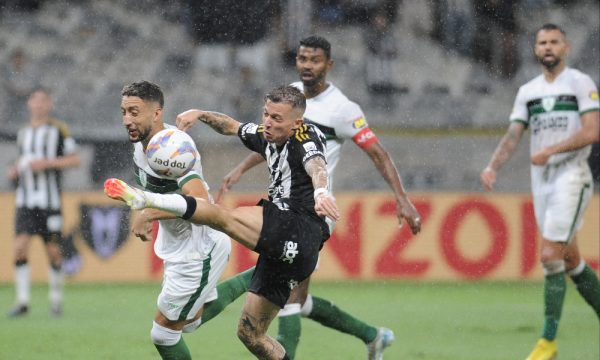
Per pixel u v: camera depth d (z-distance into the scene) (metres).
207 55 57.31
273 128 16.42
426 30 57.81
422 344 25.50
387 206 42.50
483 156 49.22
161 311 17.53
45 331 27.62
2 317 31.33
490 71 56.97
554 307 23.05
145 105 16.48
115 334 26.98
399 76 56.66
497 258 42.47
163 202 14.73
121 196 14.24
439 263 42.50
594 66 57.22
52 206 32.78
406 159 49.16
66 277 41.47
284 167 16.80
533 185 25.81
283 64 56.31
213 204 15.48
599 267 42.44
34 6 60.53
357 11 57.84
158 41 58.22
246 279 19.42
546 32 25.28
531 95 25.77
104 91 55.75
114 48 58.31
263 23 57.00
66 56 57.56
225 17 57.28
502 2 58.00
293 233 16.11
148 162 16.19
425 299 36.56
